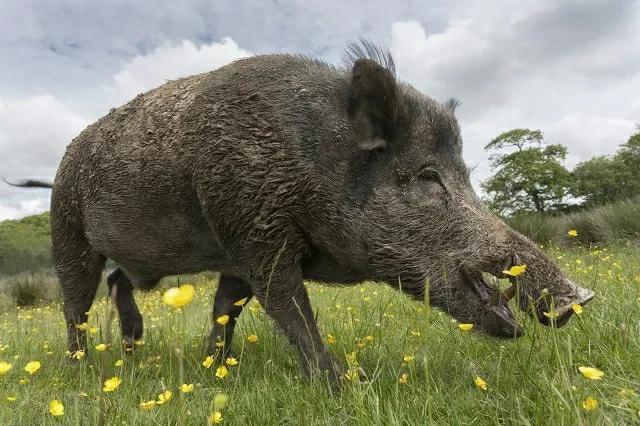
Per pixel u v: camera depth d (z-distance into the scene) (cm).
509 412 53
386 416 54
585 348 74
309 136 80
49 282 378
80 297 118
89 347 115
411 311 104
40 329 166
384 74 74
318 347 79
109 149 102
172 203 92
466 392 63
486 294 73
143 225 97
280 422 62
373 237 77
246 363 93
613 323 75
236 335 118
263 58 91
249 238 82
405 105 77
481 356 80
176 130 91
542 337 61
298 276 82
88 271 117
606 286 109
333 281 89
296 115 81
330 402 64
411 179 77
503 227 73
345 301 137
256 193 81
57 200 115
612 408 51
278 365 85
